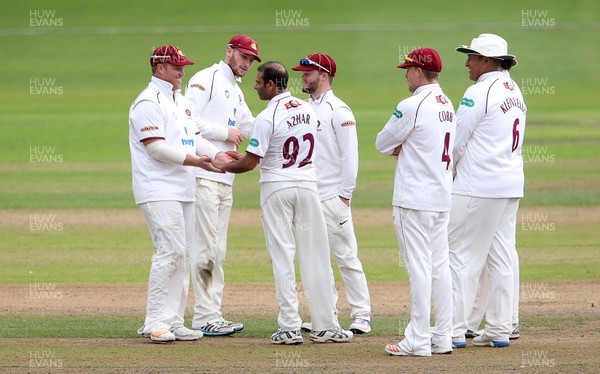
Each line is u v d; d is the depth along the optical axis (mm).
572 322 34750
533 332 33281
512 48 161500
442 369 27531
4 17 186875
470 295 31109
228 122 34844
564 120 102750
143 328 32375
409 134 29344
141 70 146750
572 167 75688
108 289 40594
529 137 91375
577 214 57938
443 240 29812
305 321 35656
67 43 166875
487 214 30766
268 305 38062
